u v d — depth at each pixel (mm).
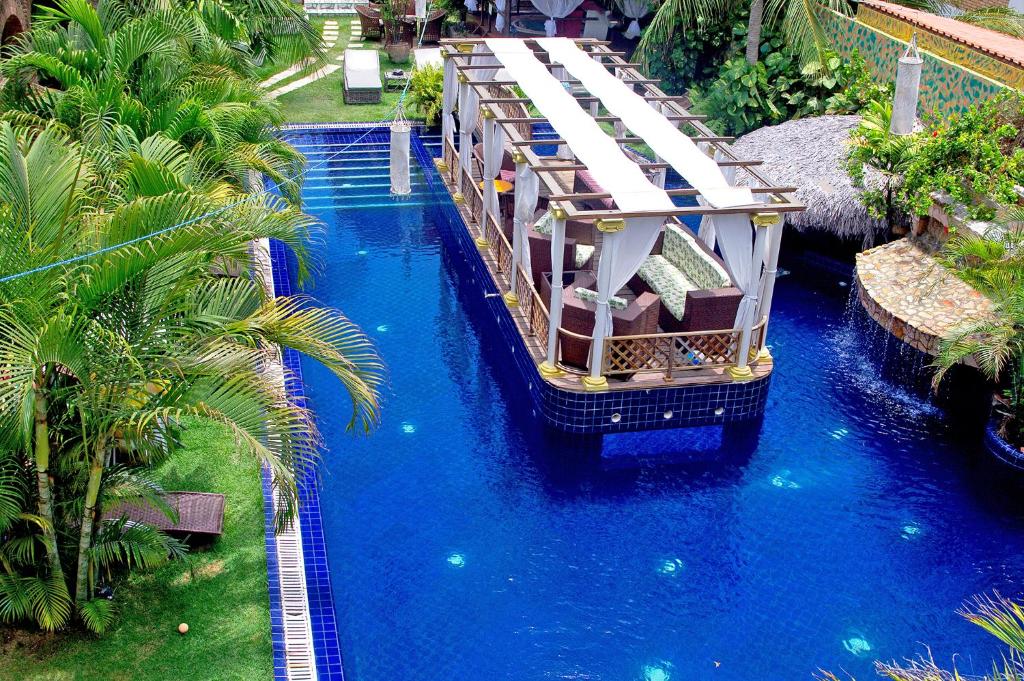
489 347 14664
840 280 17266
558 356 12641
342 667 8930
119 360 7332
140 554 8891
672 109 15547
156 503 8852
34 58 12133
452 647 9422
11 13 16062
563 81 18859
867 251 15586
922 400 13758
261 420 7551
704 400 12695
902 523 11367
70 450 8180
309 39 21281
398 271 16766
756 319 12945
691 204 19719
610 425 12609
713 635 9719
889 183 15625
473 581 10242
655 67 23281
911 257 15141
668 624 9820
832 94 21156
